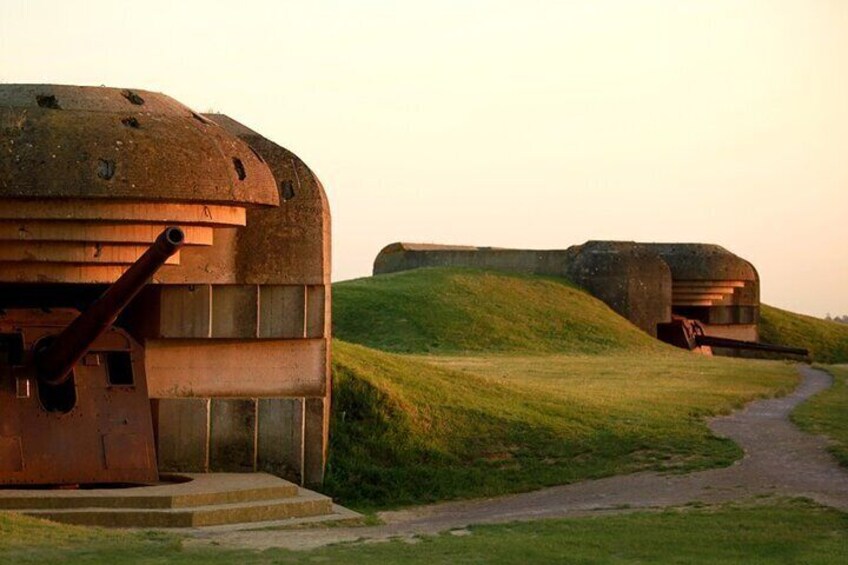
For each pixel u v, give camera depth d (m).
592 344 56.50
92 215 23.88
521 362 47.44
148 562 17.28
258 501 23.98
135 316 27.92
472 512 25.23
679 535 19.75
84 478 24.41
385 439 29.14
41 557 17.27
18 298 27.56
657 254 66.56
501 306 59.31
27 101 24.75
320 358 27.69
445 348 54.09
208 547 18.94
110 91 25.47
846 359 75.69
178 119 25.17
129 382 25.58
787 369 50.19
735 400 36.25
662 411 33.25
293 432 27.47
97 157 23.78
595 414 32.19
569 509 24.08
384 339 54.84
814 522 20.73
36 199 23.64
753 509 22.31
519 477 28.06
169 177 24.06
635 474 27.44
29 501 22.42
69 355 24.06
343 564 17.39
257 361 27.38
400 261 70.50
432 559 17.83
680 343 64.50
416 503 27.00
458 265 68.19
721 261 71.25
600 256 64.62
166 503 22.86
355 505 26.80
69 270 24.44
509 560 17.73
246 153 25.77
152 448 25.11
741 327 73.12
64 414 24.77
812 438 29.88
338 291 59.12
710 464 27.56
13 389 24.58
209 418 27.05
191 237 25.03
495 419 30.67
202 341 27.06
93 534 19.22
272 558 17.88
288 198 27.44
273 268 27.30
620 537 19.64
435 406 30.75
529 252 67.00
